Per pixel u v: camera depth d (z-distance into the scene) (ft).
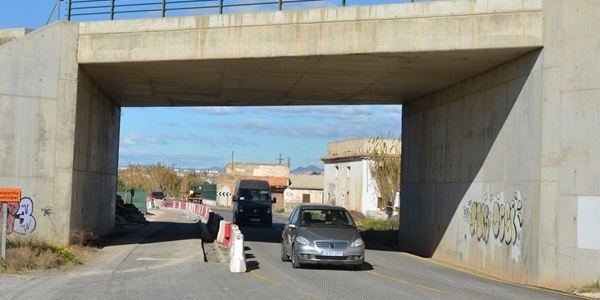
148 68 71.51
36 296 41.22
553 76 55.57
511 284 57.16
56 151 68.59
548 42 56.34
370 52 61.67
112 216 104.58
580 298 48.98
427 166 85.81
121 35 68.39
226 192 312.71
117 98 95.91
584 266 52.49
